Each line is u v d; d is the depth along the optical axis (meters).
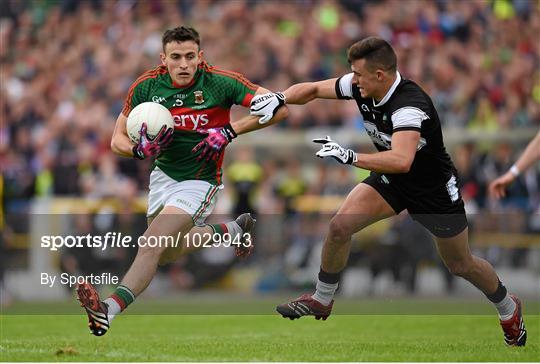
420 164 24.59
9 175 55.38
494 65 67.81
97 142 59.78
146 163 53.00
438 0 71.38
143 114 24.16
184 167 25.16
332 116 57.78
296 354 22.84
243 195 50.25
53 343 25.86
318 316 26.19
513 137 52.78
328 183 51.19
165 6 73.44
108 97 64.88
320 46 67.75
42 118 65.38
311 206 50.00
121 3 74.38
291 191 50.34
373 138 25.14
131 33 71.19
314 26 69.50
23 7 75.75
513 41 70.88
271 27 69.38
